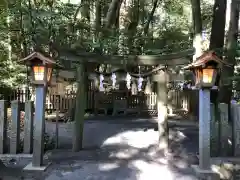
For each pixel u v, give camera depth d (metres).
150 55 5.37
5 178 4.00
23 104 6.26
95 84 11.04
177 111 11.60
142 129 7.82
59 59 4.94
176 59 5.28
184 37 6.23
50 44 4.73
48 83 4.36
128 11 11.41
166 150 5.41
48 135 5.98
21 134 5.81
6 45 9.20
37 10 5.72
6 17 7.80
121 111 11.30
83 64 5.34
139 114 11.20
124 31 5.64
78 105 5.38
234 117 4.91
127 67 5.33
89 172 4.21
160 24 12.07
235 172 4.36
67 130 7.25
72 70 5.36
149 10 12.69
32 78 4.19
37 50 4.18
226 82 6.18
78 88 5.37
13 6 6.96
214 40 7.00
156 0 10.90
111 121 9.45
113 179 3.95
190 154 5.27
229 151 4.93
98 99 11.09
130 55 5.36
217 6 7.04
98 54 5.26
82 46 5.24
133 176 4.08
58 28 5.33
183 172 4.28
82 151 5.34
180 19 12.16
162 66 5.37
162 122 5.51
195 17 6.86
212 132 5.00
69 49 4.96
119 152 5.30
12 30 7.50
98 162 4.69
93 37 5.44
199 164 4.30
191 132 7.49
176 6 12.55
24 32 7.11
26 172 4.11
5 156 4.68
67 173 4.15
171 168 4.45
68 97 10.66
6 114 4.88
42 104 4.27
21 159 4.66
